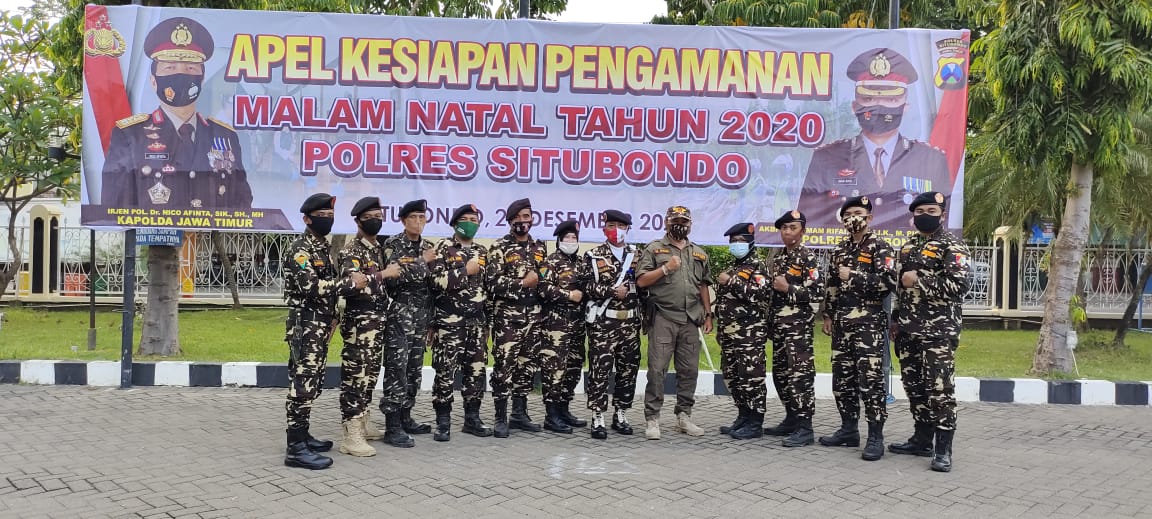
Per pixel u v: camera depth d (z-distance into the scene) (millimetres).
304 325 5031
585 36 7621
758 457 5570
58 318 13203
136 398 7129
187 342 10031
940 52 7594
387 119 7613
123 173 7520
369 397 5676
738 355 6070
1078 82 7859
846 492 4758
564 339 6148
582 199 7684
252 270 16391
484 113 7617
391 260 5648
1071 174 8555
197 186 7578
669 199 7699
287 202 7633
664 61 7637
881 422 5562
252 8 9766
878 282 5469
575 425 6438
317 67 7574
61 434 5789
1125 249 14305
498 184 7660
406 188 7648
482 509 4324
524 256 6078
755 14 11562
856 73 7645
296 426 5043
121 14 7480
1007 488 4887
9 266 16188
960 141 7605
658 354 6023
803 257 5918
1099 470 5316
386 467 5113
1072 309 8539
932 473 5207
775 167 7699
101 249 16266
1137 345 11586
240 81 7562
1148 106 8883
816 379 7809
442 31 7594
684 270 6102
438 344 5863
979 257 15164
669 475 5066
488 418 6715
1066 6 7797
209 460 5188
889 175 7648
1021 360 9555
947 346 5262
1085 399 7609
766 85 7664
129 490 4543
